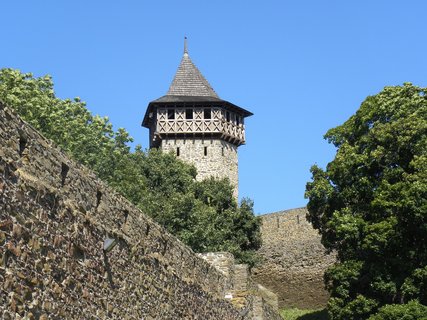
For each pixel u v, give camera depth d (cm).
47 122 3994
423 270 3306
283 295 5950
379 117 3994
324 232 4106
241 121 7850
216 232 5278
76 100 4775
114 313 1792
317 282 5838
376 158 3747
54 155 1569
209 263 2742
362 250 3606
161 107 7469
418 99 3966
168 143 7438
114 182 4503
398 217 3431
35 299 1427
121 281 1856
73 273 1594
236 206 6053
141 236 2025
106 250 1747
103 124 4872
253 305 3125
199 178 7388
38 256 1451
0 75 3988
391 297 3481
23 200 1413
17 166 1411
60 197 1563
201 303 2511
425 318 3178
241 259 5653
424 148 3638
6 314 1323
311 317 5259
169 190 5662
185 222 5006
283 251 6072
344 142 4153
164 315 2142
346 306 3512
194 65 7862
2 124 1375
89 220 1694
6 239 1345
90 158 4444
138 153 5875
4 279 1327
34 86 4078
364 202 3800
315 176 4241
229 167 7575
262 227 6284
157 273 2122
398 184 3500
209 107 7494
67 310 1552
